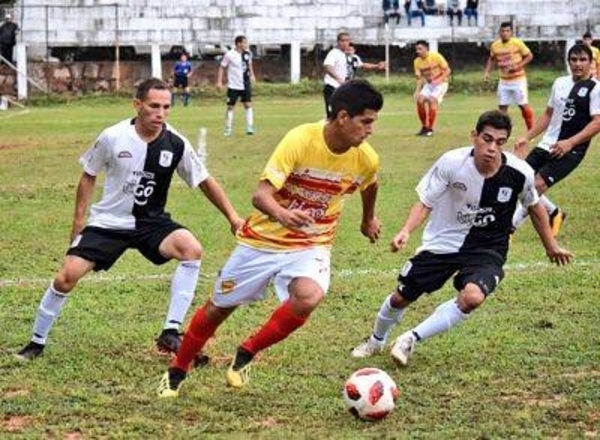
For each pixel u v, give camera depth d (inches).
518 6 2034.9
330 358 370.3
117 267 520.4
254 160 939.3
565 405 315.9
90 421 304.0
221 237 601.3
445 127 1244.5
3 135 1220.5
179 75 1727.4
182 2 2001.7
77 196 374.3
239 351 325.1
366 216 339.6
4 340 394.0
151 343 390.0
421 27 2022.6
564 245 566.3
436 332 354.6
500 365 358.9
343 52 1098.7
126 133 364.2
